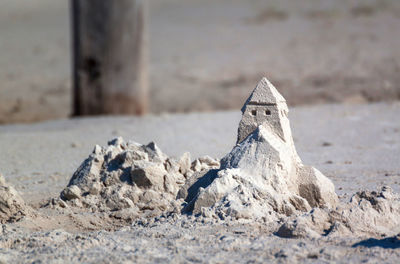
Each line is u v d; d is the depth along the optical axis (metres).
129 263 13.02
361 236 14.62
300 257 13.11
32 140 32.06
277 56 66.00
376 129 32.28
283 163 17.45
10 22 105.12
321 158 25.92
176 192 19.28
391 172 22.95
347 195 19.33
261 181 17.22
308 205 16.98
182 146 29.00
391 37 70.19
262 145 17.69
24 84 59.75
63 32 93.75
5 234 15.72
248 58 66.12
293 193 17.66
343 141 29.59
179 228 15.61
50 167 25.52
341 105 41.06
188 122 36.41
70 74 64.62
